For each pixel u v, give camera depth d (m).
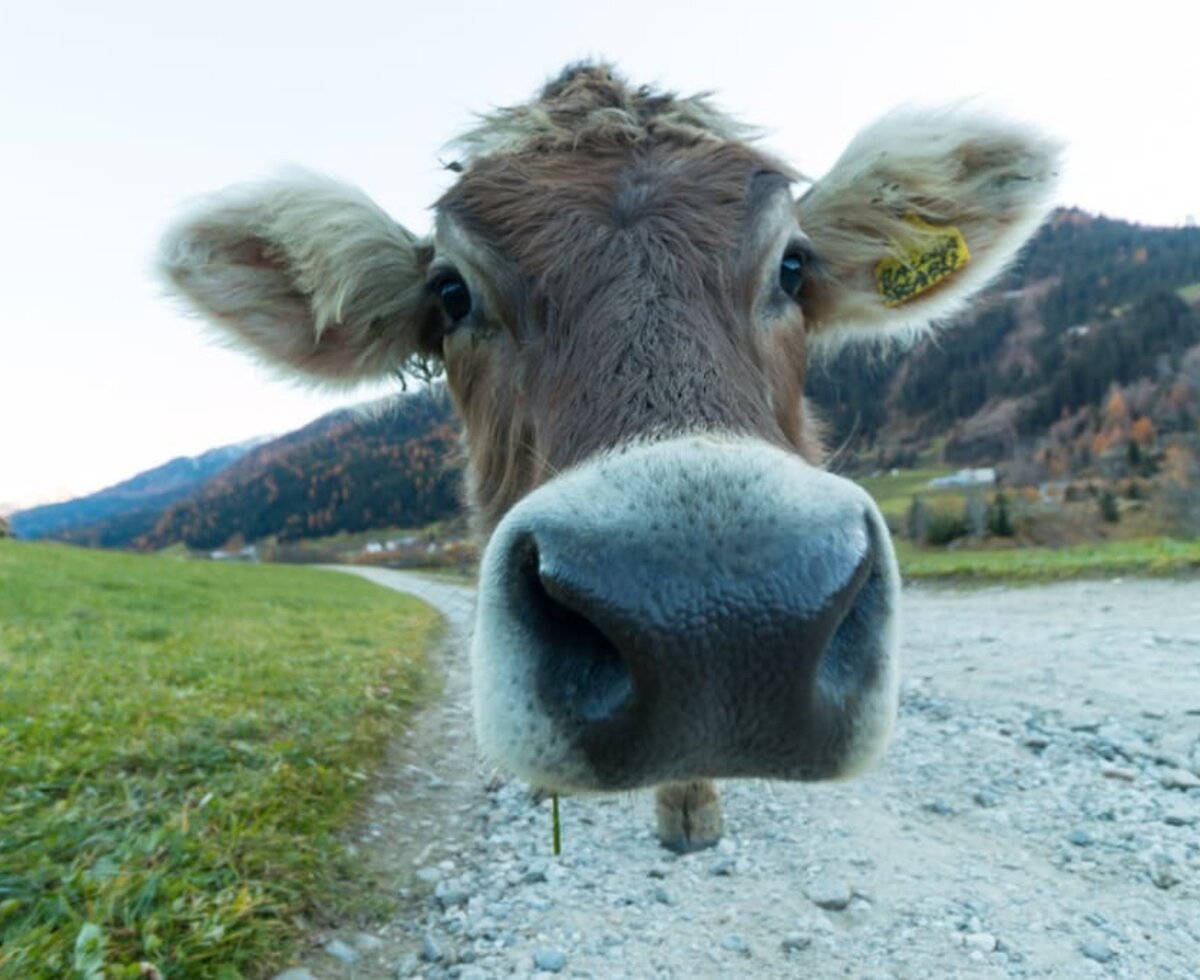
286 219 0.64
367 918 0.61
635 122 0.53
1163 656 1.23
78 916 0.48
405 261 0.68
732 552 0.29
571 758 0.31
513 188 0.49
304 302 0.71
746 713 0.29
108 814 0.67
